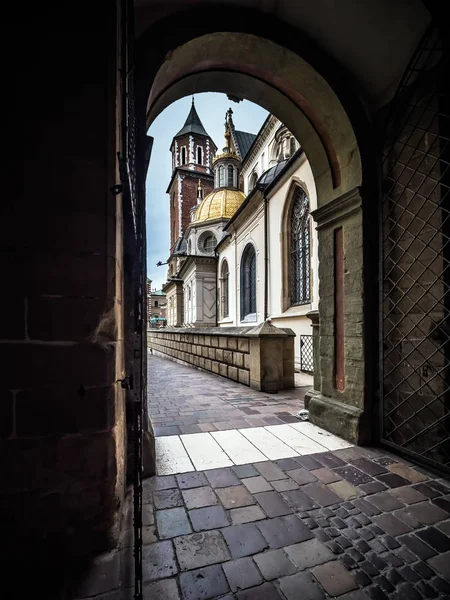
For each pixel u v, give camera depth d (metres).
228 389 6.35
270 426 3.87
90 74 1.63
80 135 1.60
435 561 1.61
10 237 1.49
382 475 2.58
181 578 1.48
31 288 1.51
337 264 3.83
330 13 3.02
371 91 3.48
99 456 1.60
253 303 16.62
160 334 16.67
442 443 2.71
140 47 2.68
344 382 3.63
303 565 1.58
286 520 1.96
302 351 10.02
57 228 1.55
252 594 1.40
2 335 1.47
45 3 1.58
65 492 1.55
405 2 2.72
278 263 12.60
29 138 1.53
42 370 1.52
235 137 32.84
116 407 1.71
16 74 1.53
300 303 11.36
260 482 2.46
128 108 1.72
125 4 1.63
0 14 1.53
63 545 1.55
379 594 1.40
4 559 1.47
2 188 1.49
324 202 4.02
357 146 3.42
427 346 2.88
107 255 1.62
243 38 3.09
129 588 1.43
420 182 2.98
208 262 26.17
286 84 3.62
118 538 1.73
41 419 1.51
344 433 3.41
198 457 2.94
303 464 2.79
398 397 3.12
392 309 3.21
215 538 1.78
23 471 1.49
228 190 30.03
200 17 2.89
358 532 1.85
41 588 1.43
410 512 2.06
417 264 3.00
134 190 2.05
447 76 2.74
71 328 1.55
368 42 3.12
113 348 1.64
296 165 10.91
